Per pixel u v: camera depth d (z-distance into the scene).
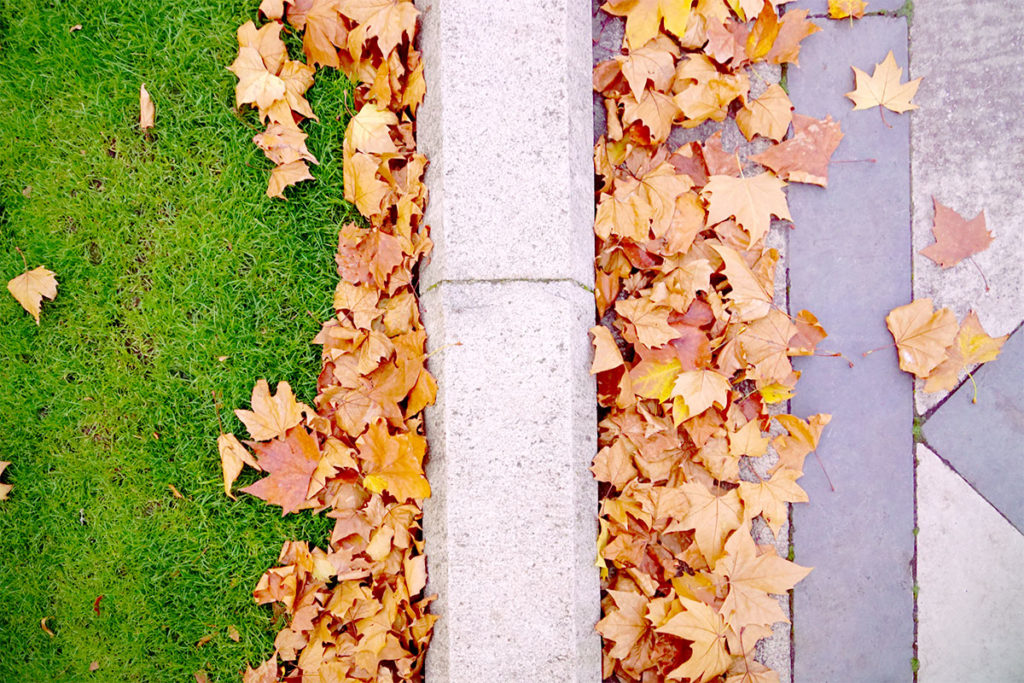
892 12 2.00
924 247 1.98
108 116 1.96
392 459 1.77
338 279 1.96
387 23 1.82
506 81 1.75
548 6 1.75
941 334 1.93
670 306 1.81
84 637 1.96
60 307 1.96
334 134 1.96
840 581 1.99
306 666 1.83
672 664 1.83
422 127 1.87
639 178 1.91
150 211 1.96
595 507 1.81
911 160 1.99
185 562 1.95
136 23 1.96
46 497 1.96
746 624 1.79
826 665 1.98
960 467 1.99
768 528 1.99
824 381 1.99
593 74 1.93
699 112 1.89
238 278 1.96
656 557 1.86
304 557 1.86
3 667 1.95
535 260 1.74
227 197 1.96
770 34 1.90
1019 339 1.96
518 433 1.72
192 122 1.96
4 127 1.95
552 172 1.74
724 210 1.84
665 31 1.91
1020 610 1.97
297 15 1.93
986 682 1.96
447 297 1.74
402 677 1.81
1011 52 1.98
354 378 1.86
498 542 1.72
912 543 1.99
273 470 1.83
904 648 1.98
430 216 1.82
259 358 1.95
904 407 1.98
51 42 1.96
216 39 1.95
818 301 2.00
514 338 1.72
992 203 1.98
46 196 1.96
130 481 1.95
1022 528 1.97
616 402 1.82
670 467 1.86
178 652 1.95
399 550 1.86
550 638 1.71
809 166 1.96
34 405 1.96
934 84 2.00
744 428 1.84
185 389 1.95
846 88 1.99
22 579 1.96
